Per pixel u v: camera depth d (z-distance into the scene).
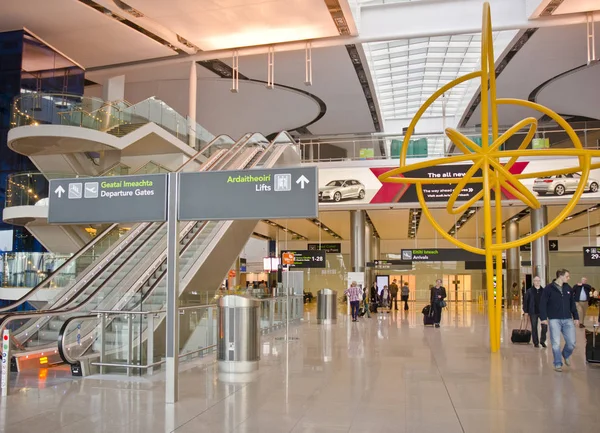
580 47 27.84
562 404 7.53
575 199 12.39
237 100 35.56
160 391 8.45
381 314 28.97
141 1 21.28
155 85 32.38
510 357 12.14
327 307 22.80
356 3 25.19
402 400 7.80
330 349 13.58
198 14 22.59
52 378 9.57
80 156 23.88
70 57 27.41
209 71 30.25
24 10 22.25
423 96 40.44
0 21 23.28
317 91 34.22
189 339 11.41
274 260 26.02
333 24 23.89
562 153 12.37
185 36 24.77
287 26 23.98
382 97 40.16
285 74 30.98
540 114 39.88
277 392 8.34
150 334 10.11
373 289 30.91
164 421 6.66
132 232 16.86
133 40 25.55
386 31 25.36
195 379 9.41
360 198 27.66
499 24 24.36
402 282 47.66
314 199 7.59
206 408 7.32
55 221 8.41
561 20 23.61
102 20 23.39
